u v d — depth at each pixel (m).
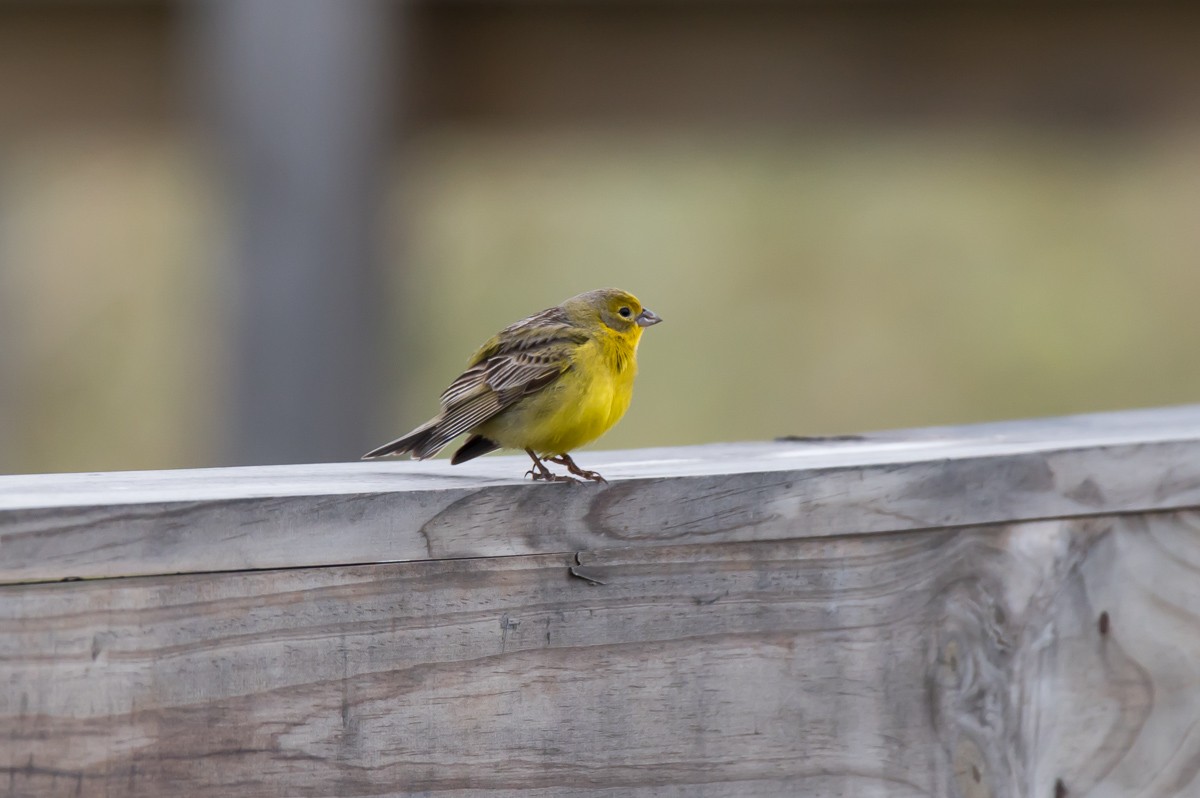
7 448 21.97
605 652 5.89
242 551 5.37
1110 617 6.59
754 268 24.77
